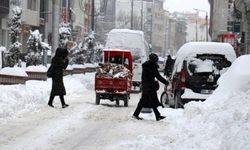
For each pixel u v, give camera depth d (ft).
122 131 42.50
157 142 35.42
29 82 79.97
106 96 64.54
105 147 35.19
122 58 88.53
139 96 87.25
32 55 109.50
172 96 64.49
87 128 43.57
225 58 60.18
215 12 286.66
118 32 103.24
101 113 54.24
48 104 58.85
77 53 147.13
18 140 36.76
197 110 44.32
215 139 32.78
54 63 58.23
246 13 146.92
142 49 102.17
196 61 60.18
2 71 70.38
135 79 100.73
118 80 64.28
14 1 168.76
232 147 27.99
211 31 341.00
